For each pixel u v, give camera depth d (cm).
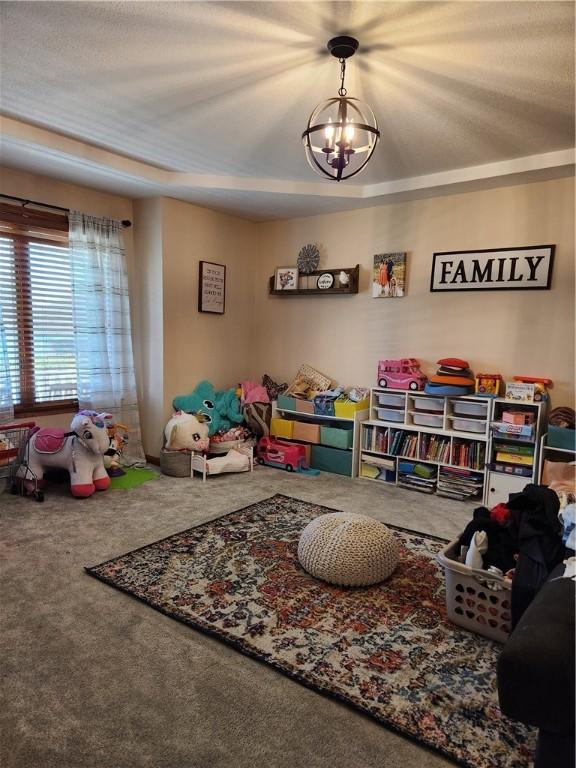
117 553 262
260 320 508
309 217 465
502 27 183
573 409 346
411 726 152
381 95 241
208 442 418
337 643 192
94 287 393
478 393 368
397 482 394
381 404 412
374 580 233
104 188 388
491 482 349
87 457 349
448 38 192
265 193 389
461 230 382
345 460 418
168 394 430
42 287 375
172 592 224
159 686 167
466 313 385
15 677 170
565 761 121
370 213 427
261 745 145
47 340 381
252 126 282
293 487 384
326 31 191
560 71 213
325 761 140
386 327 426
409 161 330
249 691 166
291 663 179
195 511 327
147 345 431
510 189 358
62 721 152
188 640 192
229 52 207
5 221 344
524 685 121
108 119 277
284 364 495
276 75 226
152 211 412
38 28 190
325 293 451
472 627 201
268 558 259
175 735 148
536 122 265
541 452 335
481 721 155
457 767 139
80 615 206
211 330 463
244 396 466
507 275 363
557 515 197
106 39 198
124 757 140
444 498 368
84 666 176
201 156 333
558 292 347
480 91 234
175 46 203
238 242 482
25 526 296
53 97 250
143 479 391
